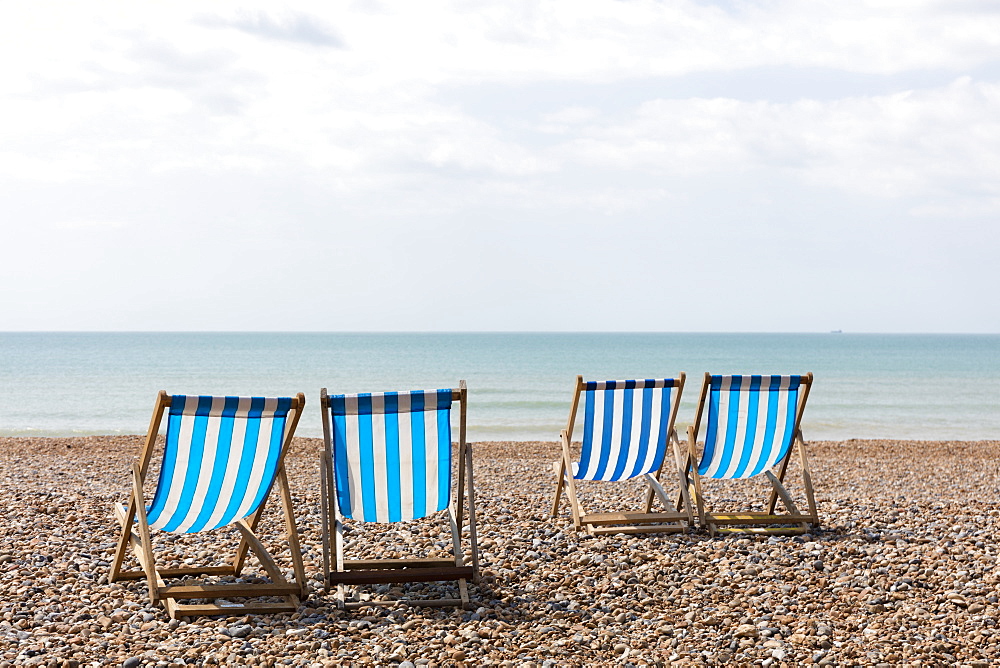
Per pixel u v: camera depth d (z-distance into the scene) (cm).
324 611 457
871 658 394
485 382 3575
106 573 516
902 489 885
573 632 430
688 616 452
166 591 458
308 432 1803
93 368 4184
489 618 450
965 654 398
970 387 3509
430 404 489
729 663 391
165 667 377
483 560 558
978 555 562
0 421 2052
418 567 517
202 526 495
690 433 648
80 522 650
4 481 853
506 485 895
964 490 886
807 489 651
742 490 888
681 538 614
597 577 522
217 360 5144
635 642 416
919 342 13925
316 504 751
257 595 473
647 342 11519
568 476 648
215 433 454
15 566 525
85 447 1262
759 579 517
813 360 6109
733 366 5200
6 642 400
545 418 2180
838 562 552
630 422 636
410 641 415
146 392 2898
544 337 17325
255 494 486
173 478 461
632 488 893
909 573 525
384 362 5088
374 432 485
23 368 4141
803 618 448
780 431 647
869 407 2652
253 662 385
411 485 503
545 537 622
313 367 4509
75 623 431
